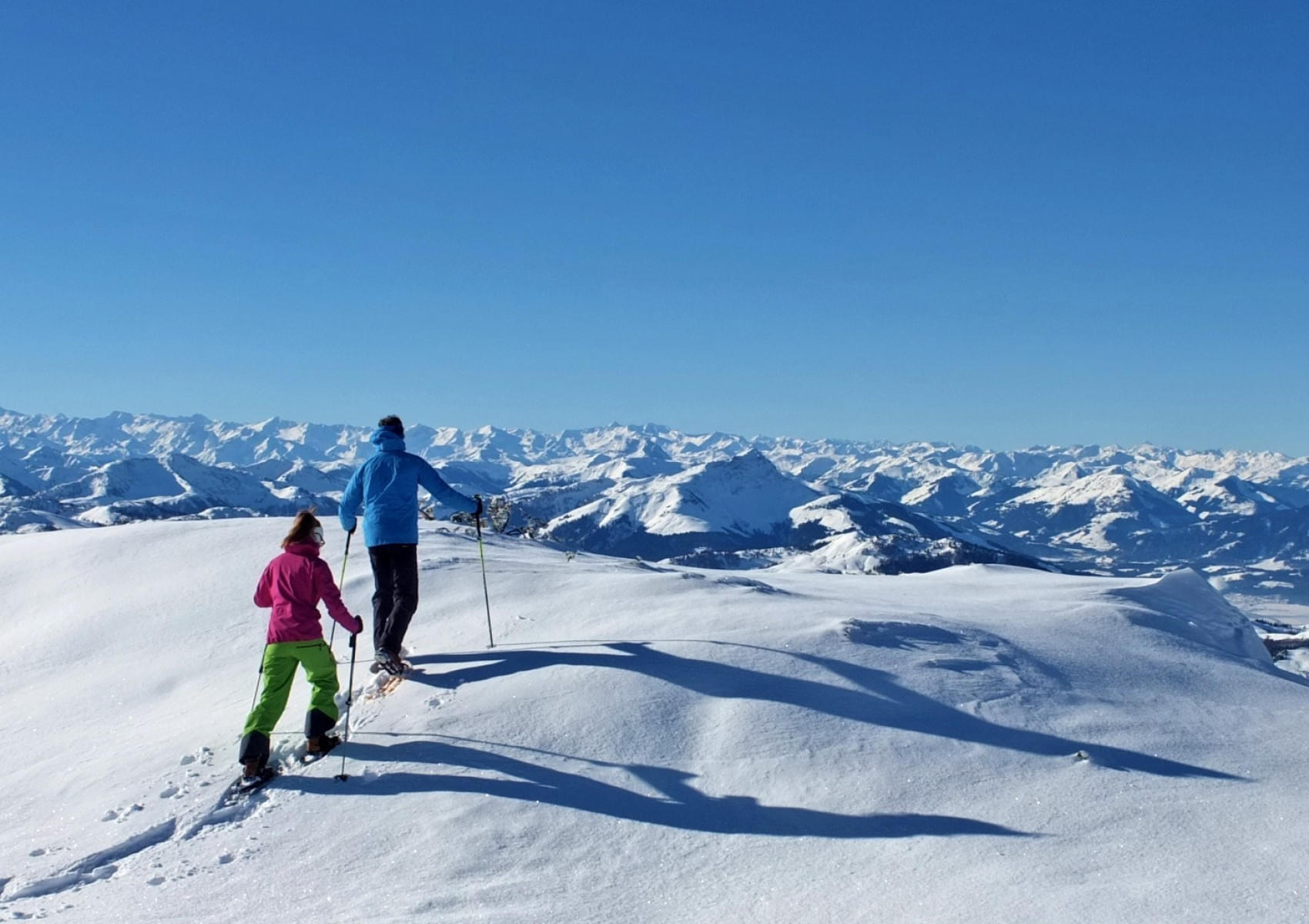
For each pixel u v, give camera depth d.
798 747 7.07
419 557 13.09
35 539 16.41
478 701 7.92
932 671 8.52
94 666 10.93
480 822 6.25
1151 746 7.39
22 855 6.57
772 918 5.02
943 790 6.55
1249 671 9.84
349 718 7.95
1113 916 4.66
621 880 5.57
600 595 10.95
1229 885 4.96
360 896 5.56
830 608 10.25
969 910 4.86
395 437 9.22
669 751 7.09
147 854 6.38
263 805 6.78
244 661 10.37
